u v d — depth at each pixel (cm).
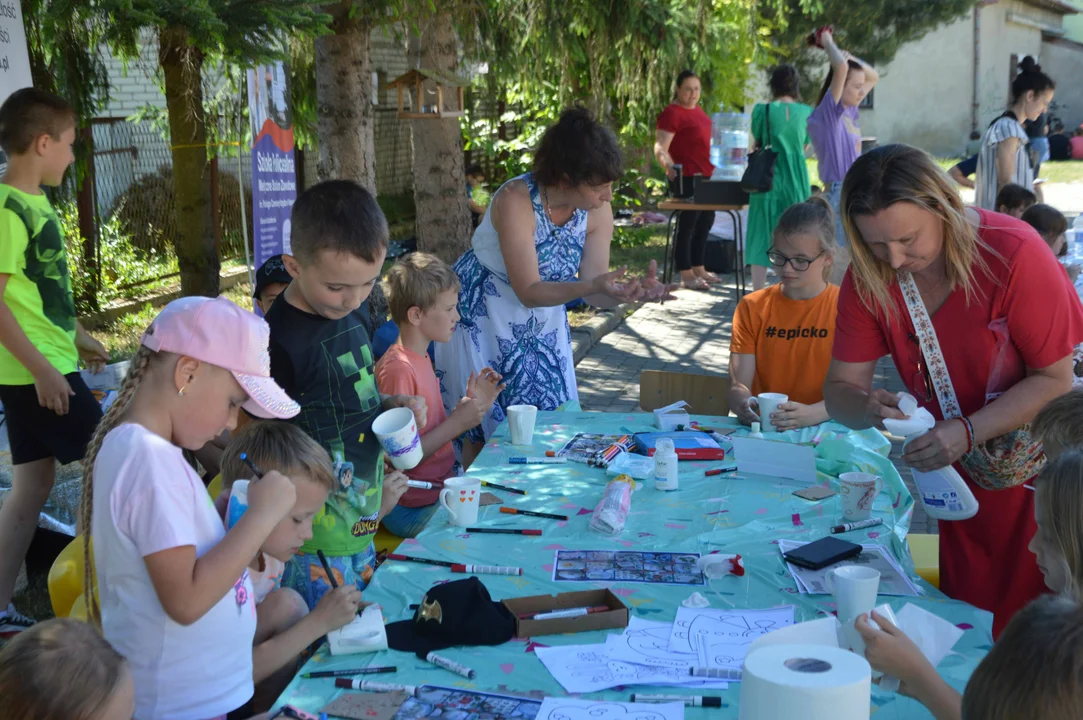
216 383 196
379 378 376
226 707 205
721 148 1175
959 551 294
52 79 529
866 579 224
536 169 399
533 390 434
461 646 222
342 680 207
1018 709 137
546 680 207
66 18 410
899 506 311
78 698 162
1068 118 3359
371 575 294
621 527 288
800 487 325
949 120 2969
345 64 650
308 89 714
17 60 433
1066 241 643
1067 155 2778
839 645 201
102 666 167
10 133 360
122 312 923
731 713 195
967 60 2906
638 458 347
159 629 194
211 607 192
